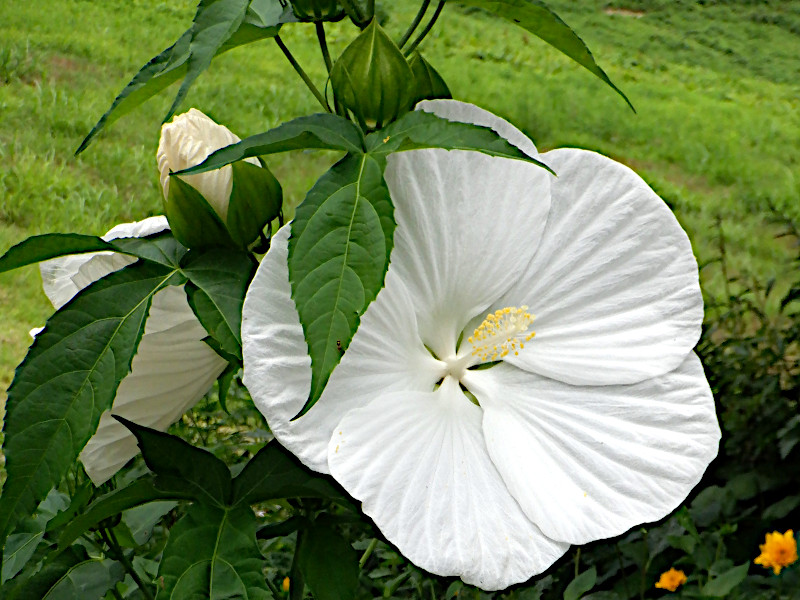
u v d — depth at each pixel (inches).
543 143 145.6
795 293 69.2
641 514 25.1
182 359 27.2
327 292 22.3
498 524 24.6
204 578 25.4
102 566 30.4
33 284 89.4
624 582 57.0
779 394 65.1
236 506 26.5
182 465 26.6
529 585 46.9
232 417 53.9
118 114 27.2
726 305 70.3
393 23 172.6
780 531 63.5
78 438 24.1
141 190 107.1
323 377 21.9
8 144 108.0
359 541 46.6
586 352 26.3
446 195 26.0
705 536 58.1
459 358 26.3
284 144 23.6
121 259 27.5
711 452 25.4
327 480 26.9
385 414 24.7
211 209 26.1
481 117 25.7
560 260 26.6
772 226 119.6
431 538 24.0
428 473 24.6
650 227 26.4
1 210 99.0
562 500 25.1
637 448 25.6
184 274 26.0
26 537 30.5
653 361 26.0
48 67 128.7
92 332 24.9
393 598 48.0
